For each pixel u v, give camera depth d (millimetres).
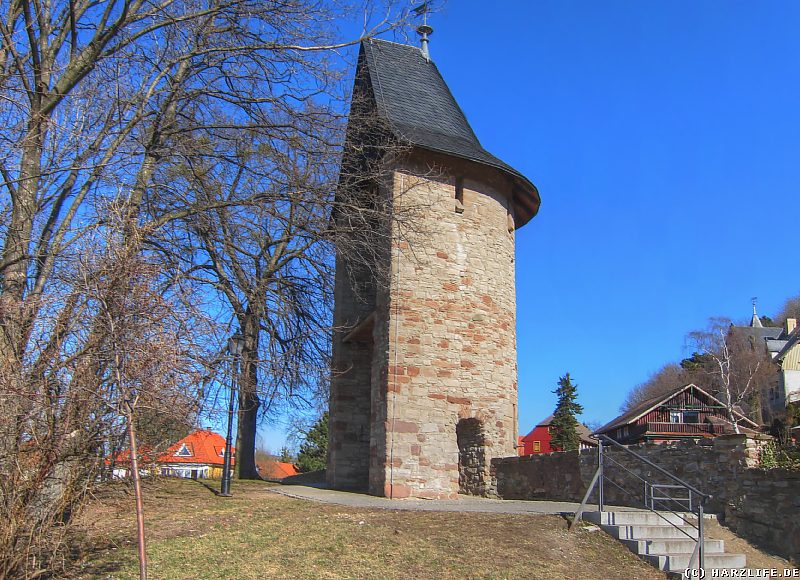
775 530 9352
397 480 13930
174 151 10969
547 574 7820
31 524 5988
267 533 8953
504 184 17578
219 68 11672
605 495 12477
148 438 6297
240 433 19703
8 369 5738
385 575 7449
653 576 8172
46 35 9734
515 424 16438
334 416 17625
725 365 42719
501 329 16297
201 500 11852
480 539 8867
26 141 8695
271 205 11914
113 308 5426
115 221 6574
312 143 12031
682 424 31203
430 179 15852
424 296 15195
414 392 14602
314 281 17719
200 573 7215
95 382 5582
